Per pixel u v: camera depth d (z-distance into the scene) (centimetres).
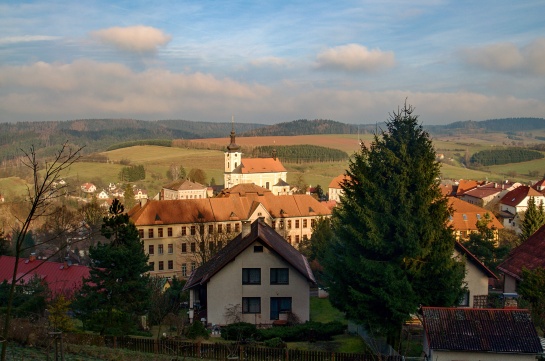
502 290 4709
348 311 3194
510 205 11125
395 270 2984
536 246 4022
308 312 4038
